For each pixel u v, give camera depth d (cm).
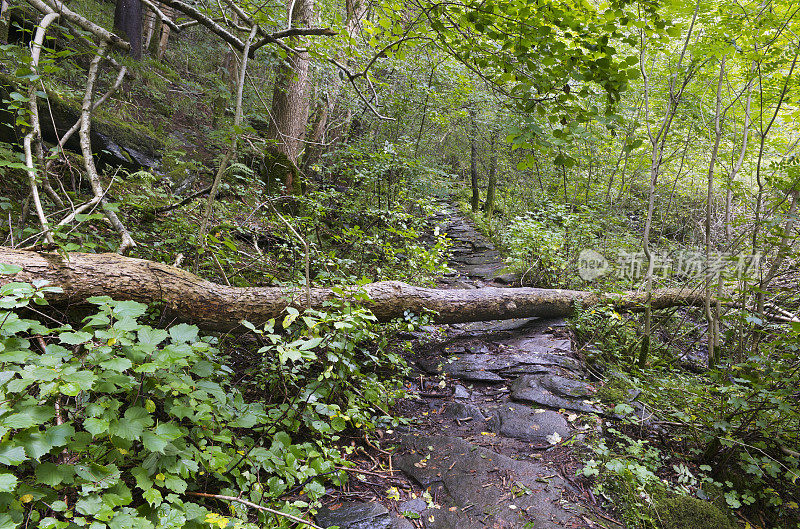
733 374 337
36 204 259
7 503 138
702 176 856
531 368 396
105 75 657
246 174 574
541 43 200
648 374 412
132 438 154
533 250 631
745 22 404
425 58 648
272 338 213
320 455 227
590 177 728
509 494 245
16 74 271
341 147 792
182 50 1039
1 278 221
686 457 301
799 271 391
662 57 571
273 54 387
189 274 300
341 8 590
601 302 499
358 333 302
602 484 257
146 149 677
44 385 145
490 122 872
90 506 144
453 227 1106
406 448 293
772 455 291
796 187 360
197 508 168
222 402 195
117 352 181
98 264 257
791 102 430
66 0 503
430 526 225
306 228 536
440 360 425
